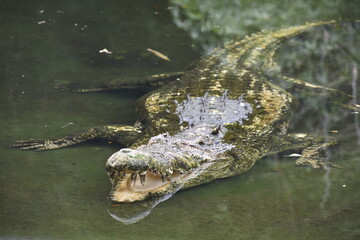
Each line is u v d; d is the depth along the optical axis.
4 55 13.57
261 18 17.16
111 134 10.02
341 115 11.23
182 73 12.89
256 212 7.64
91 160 9.14
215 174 8.66
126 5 17.70
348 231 7.10
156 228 7.14
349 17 17.20
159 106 10.91
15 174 8.55
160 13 17.16
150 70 13.17
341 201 7.93
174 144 8.82
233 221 7.38
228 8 18.00
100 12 16.97
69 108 11.21
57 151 9.44
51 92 11.87
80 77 12.66
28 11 16.72
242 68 12.92
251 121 10.27
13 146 9.51
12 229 6.98
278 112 10.81
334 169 9.04
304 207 7.77
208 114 10.30
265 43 14.86
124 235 6.93
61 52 13.96
